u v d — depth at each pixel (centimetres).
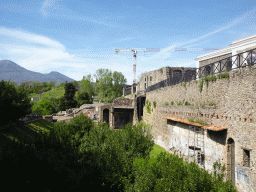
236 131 1159
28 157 1338
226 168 1217
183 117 1922
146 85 4531
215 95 1397
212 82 1438
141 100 4338
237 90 1171
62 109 7119
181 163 1137
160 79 3694
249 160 1102
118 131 2245
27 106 2067
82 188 1364
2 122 1753
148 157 1609
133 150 1911
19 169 1255
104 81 7850
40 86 11975
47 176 1352
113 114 4388
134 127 2177
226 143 1238
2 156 1222
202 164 1498
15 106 1850
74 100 7469
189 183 922
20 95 1970
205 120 1507
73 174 1470
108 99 7175
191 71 1878
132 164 1609
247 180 1054
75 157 1623
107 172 1363
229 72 1253
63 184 1355
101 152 1625
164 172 1095
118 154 1557
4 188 1134
